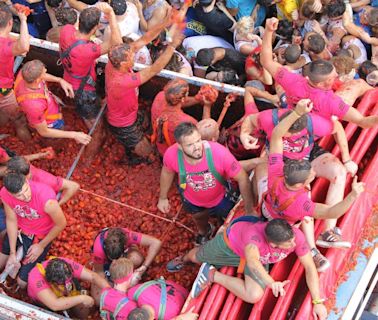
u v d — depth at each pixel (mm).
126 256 6102
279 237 4699
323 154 5559
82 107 6789
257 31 7773
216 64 7215
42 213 5727
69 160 7145
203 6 7508
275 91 7004
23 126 7094
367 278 5293
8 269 5961
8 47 6164
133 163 7125
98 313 6117
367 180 5590
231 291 5148
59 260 5633
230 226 5223
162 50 7145
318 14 7520
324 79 5199
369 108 5984
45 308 5859
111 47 6059
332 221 5281
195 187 5684
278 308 4945
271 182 4965
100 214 6805
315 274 4961
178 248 6555
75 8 7465
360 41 7371
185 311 5164
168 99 6043
